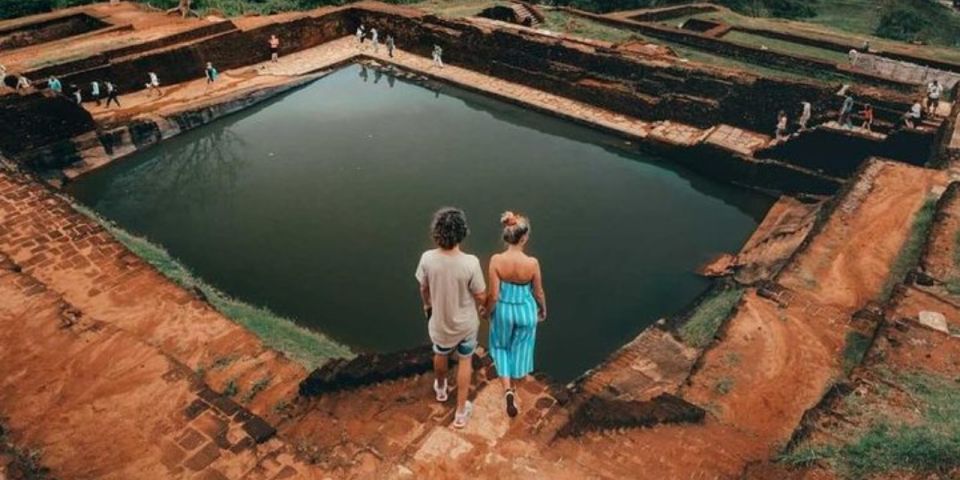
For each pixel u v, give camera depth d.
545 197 22.52
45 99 22.19
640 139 25.98
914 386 8.30
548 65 29.56
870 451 6.83
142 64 27.22
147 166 24.02
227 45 30.05
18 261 12.87
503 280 5.13
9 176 15.45
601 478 5.92
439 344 5.40
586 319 16.81
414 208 21.44
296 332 15.09
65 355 8.60
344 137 26.33
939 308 10.58
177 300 12.38
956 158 18.22
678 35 30.88
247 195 22.09
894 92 23.38
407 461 5.57
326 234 19.97
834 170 22.25
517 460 5.63
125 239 18.77
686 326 15.40
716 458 7.22
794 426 9.64
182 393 7.66
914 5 40.84
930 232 13.20
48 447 6.98
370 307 16.83
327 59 32.50
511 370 5.43
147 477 6.39
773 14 41.50
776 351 11.37
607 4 39.25
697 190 23.62
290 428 6.99
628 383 12.76
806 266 13.95
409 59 33.22
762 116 24.86
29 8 33.59
